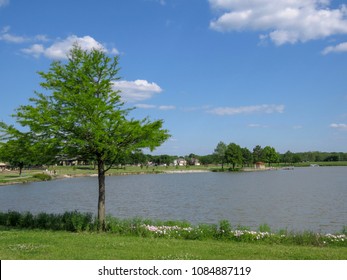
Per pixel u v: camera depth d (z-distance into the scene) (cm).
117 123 1772
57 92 1742
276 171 16388
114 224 1875
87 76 1848
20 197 5209
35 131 1716
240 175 12438
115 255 1207
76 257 1172
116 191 6178
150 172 14750
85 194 5666
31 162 1867
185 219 3030
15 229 1920
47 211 3712
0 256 1179
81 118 1748
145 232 1755
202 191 6009
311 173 13600
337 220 2947
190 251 1301
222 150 16862
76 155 1895
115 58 1923
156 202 4406
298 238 1634
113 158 1888
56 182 8750
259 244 1592
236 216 3192
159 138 1855
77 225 1881
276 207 3797
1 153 1755
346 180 8738
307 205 3938
